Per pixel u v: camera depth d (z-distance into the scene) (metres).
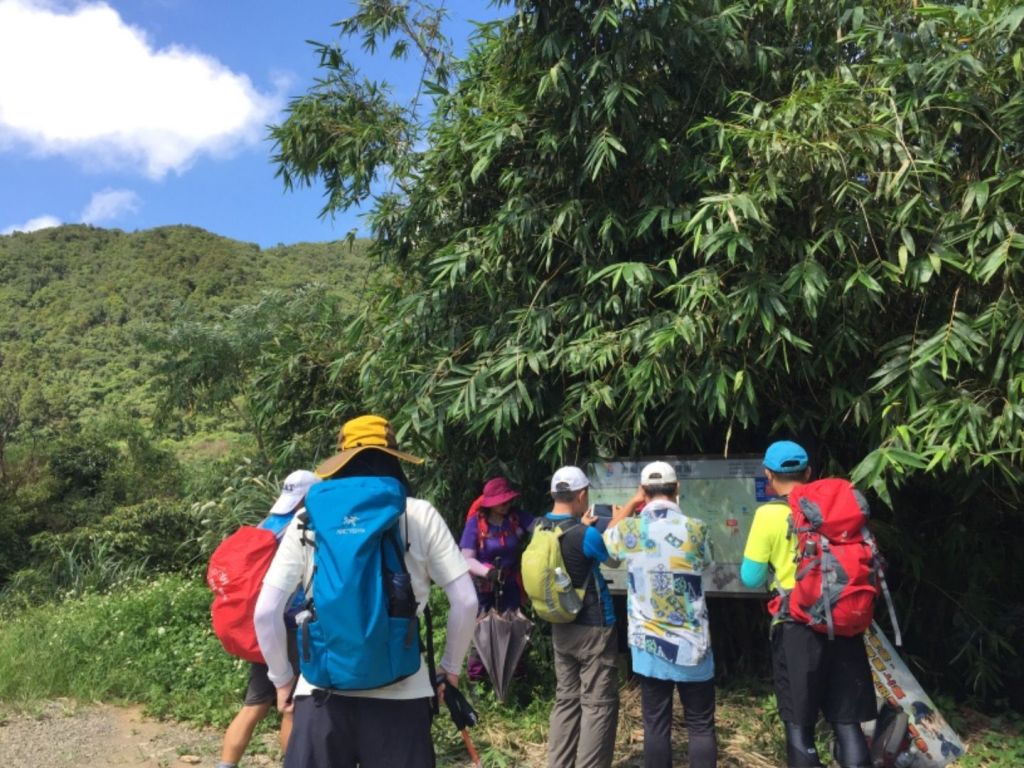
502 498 4.56
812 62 4.65
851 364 4.21
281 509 3.57
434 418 4.82
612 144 4.23
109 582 9.72
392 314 5.86
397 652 2.21
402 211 5.79
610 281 4.50
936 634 4.89
